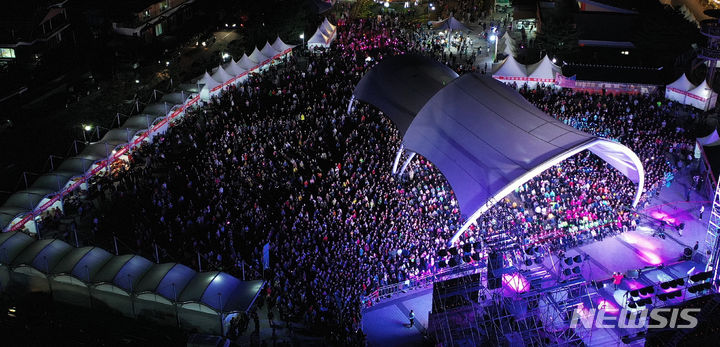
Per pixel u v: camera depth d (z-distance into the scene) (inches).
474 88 2214.6
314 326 1683.1
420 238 2006.6
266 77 3085.6
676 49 3378.4
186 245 1947.6
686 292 1792.6
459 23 3513.8
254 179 2287.2
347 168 2352.4
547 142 1963.6
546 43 3427.7
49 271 1713.8
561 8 3693.4
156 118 2551.7
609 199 2212.1
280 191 2237.9
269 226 2039.9
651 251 2064.5
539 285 1653.5
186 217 2066.9
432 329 1662.2
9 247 1779.0
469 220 1877.5
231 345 1604.3
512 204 2164.1
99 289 1707.7
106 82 3016.7
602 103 2893.7
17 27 3376.0
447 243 1934.1
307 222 2036.2
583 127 2667.3
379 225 2034.9
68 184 2156.7
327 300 1728.6
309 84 3009.4
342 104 2819.9
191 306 1654.8
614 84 3058.6
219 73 2970.0
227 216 2044.8
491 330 1603.1
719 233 1913.1
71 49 3553.2
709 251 1993.1
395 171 2304.4
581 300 1685.5
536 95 3004.4
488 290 1721.2
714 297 1609.3
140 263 1739.7
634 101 2883.9
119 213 2108.8
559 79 3058.6
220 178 2256.4
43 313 1701.5
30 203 2014.0
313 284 1776.6
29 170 2524.6
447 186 2282.2
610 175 2361.0
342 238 1963.6
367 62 3243.1
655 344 1542.8
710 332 1537.9
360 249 1914.4
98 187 2266.2
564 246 2036.2
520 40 3703.3
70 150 2514.8
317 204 2154.3
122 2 3811.5
